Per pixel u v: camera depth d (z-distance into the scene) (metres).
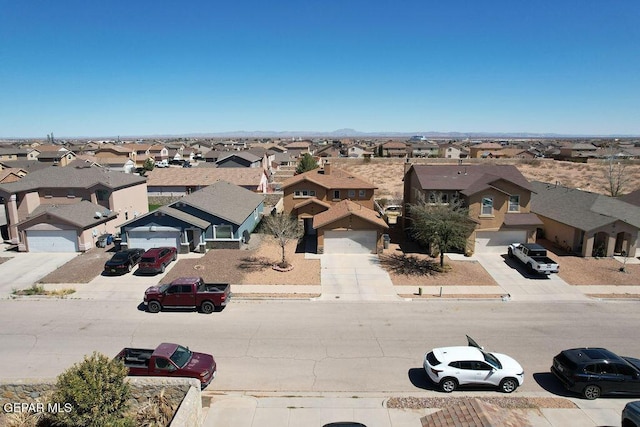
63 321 22.28
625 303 25.05
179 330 21.23
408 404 15.42
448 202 34.91
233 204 40.44
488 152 130.38
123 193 43.06
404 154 130.00
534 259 29.42
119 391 12.55
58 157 92.50
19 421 12.75
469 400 12.66
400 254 34.16
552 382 17.17
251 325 21.81
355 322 22.22
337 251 34.34
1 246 36.97
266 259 32.75
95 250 35.69
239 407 15.10
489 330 21.42
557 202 39.84
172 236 34.16
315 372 17.56
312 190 43.25
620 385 15.79
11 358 18.61
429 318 22.77
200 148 158.12
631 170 87.81
